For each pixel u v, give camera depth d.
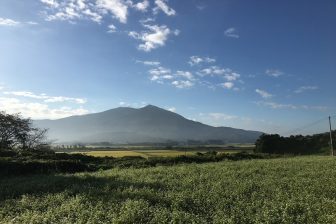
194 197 17.28
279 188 19.66
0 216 14.73
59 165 36.78
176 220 13.15
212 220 13.57
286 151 94.56
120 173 29.91
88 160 49.75
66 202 16.86
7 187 23.23
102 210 14.76
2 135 61.81
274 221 12.94
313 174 26.42
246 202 16.31
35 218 13.84
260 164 37.03
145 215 14.05
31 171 34.41
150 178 25.73
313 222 13.02
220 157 53.75
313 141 97.88
